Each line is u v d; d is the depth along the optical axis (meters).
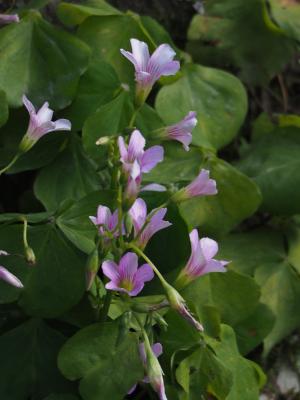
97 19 0.36
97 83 0.35
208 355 0.31
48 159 0.35
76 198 0.34
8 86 0.34
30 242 0.30
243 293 0.34
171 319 0.31
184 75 0.38
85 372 0.29
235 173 0.35
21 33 0.34
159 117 0.35
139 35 0.36
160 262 0.33
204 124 0.38
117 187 0.29
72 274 0.30
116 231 0.28
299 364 0.38
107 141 0.29
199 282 0.34
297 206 0.37
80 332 0.29
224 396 0.31
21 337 0.31
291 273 0.37
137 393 0.33
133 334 0.30
